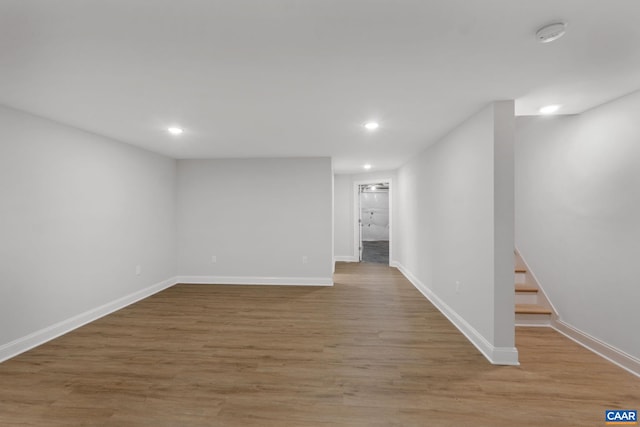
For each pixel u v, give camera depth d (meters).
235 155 5.12
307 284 5.37
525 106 2.76
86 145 3.55
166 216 5.20
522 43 1.70
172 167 5.38
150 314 3.84
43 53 1.81
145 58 1.88
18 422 1.86
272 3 1.36
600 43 1.70
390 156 5.25
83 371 2.45
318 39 1.67
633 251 2.49
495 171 2.58
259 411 1.96
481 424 1.85
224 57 1.87
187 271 5.52
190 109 2.80
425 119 3.11
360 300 4.46
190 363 2.58
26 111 2.85
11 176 2.76
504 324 2.59
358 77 2.14
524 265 3.88
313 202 5.35
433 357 2.70
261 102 2.63
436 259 4.14
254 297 4.61
